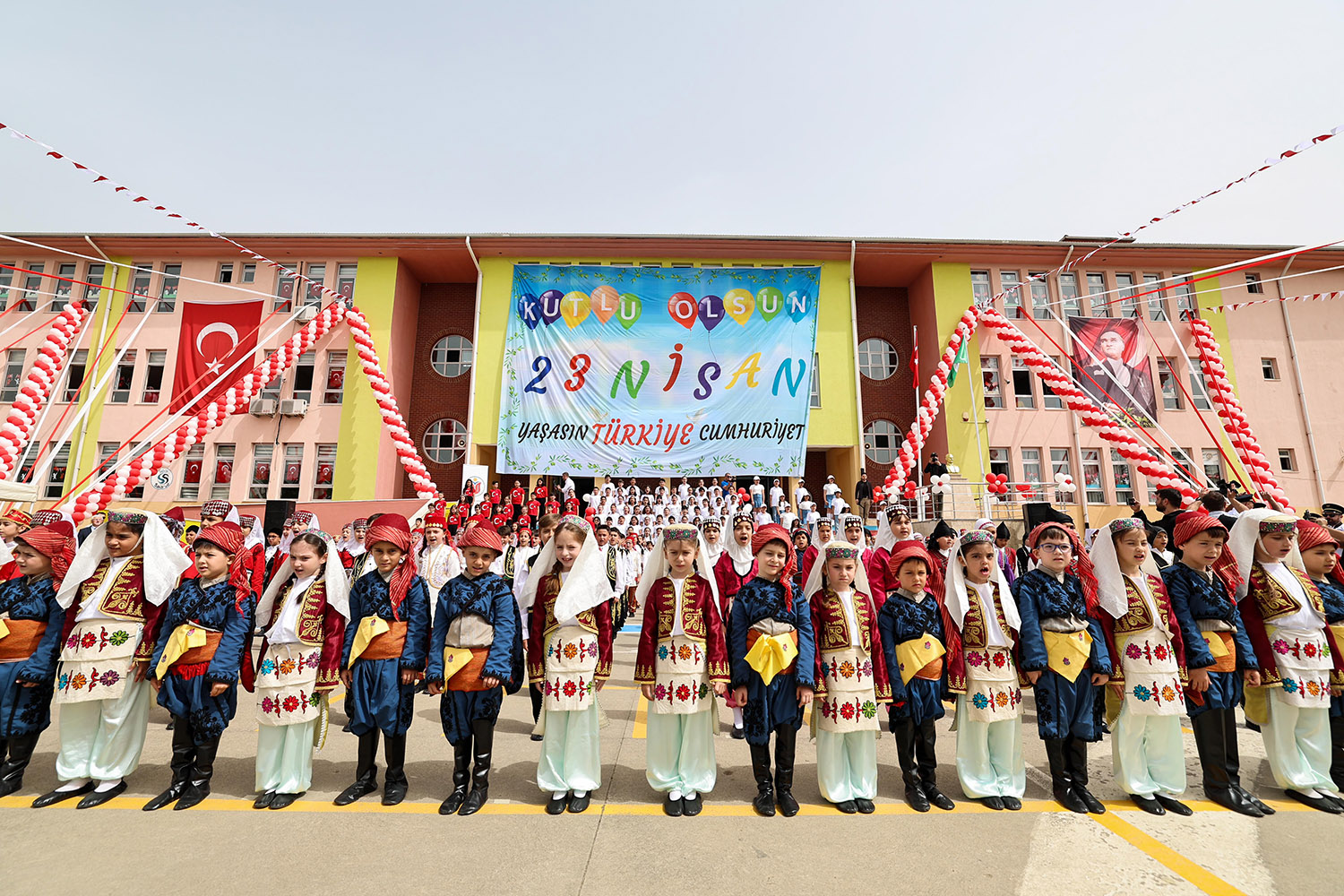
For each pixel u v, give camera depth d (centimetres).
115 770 403
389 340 2056
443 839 348
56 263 2062
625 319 2091
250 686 416
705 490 2034
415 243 2066
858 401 2080
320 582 415
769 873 314
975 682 404
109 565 415
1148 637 398
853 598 404
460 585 403
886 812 388
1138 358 2045
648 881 305
